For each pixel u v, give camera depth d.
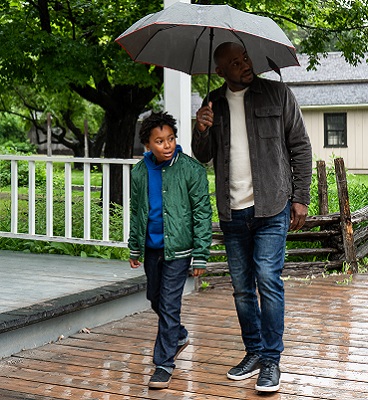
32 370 3.91
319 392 3.53
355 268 7.12
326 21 10.88
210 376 3.79
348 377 3.77
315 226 7.19
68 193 6.44
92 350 4.29
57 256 6.77
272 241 3.52
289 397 3.46
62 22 9.63
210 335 4.63
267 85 3.55
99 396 3.49
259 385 3.48
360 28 10.52
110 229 7.23
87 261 6.46
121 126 10.36
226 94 3.61
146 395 3.51
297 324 4.94
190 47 3.99
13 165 6.71
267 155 3.51
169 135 3.55
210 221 3.62
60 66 8.60
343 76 25.56
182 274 3.65
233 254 3.67
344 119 24.77
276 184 3.50
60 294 4.97
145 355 4.20
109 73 9.36
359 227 8.16
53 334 4.49
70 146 18.73
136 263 3.78
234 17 3.23
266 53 3.74
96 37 9.41
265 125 3.52
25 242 7.16
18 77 9.16
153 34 3.82
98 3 9.36
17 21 9.02
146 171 3.64
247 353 3.83
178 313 3.67
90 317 4.82
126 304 5.19
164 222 3.58
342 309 5.43
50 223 6.54
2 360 4.08
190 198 3.61
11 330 4.12
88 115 19.75
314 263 6.97
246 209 3.55
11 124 25.69
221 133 3.58
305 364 3.99
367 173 24.56
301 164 3.59
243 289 3.70
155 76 9.13
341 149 24.80
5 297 4.85
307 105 24.73
